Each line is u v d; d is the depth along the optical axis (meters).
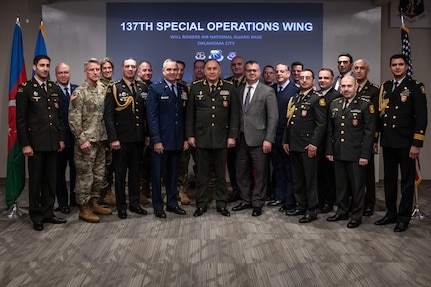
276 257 3.34
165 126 4.41
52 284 2.86
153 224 4.23
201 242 3.69
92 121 4.35
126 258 3.32
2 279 2.93
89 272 3.05
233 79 5.48
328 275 3.00
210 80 4.50
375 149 4.43
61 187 4.70
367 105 4.05
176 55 6.30
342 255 3.39
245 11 6.26
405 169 4.03
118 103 4.31
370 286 2.83
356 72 4.42
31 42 6.43
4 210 4.88
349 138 4.11
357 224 4.14
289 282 2.89
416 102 3.93
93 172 4.49
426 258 3.33
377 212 4.73
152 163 4.48
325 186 4.77
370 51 6.26
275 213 4.67
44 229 4.08
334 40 6.27
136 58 6.29
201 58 6.30
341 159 4.15
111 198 5.05
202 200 4.63
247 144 4.57
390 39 6.47
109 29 6.27
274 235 3.89
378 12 6.23
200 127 4.48
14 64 4.98
